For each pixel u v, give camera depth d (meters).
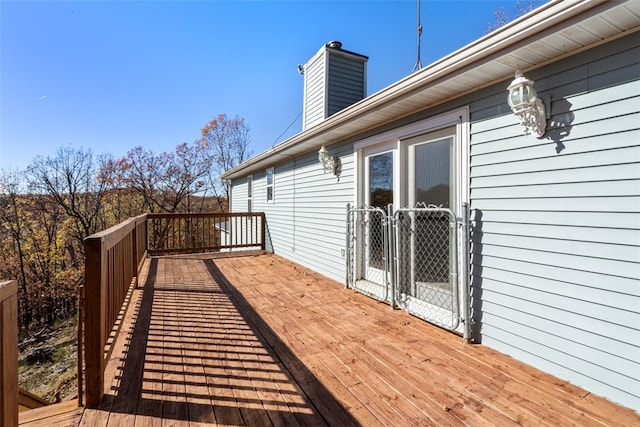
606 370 2.04
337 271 5.26
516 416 1.87
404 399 2.05
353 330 3.18
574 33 1.95
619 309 1.99
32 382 8.80
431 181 3.51
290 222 7.14
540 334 2.40
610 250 2.03
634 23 1.85
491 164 2.76
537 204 2.42
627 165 1.95
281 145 6.17
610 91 2.02
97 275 1.97
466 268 2.89
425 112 3.51
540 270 2.40
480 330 2.86
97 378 1.97
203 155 21.45
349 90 7.85
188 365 2.50
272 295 4.42
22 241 16.75
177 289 4.70
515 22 2.07
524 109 2.33
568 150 2.23
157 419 1.84
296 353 2.70
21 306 16.08
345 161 5.07
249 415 1.89
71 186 17.66
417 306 3.61
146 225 7.30
